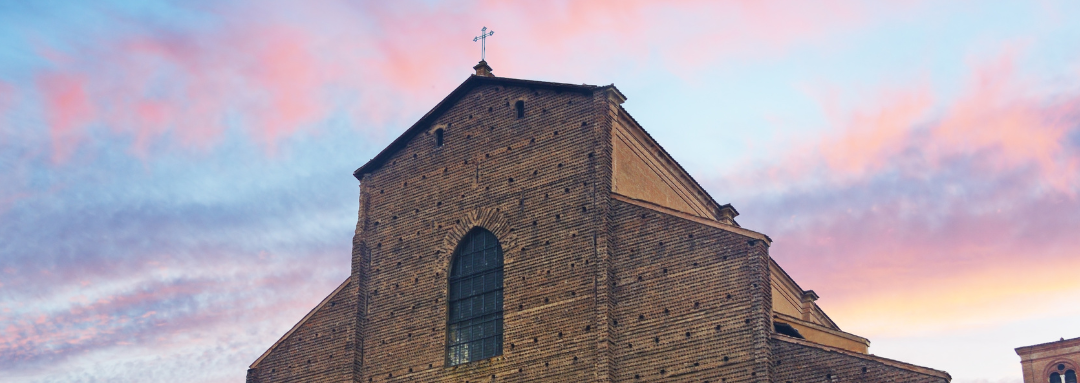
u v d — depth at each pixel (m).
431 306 47.22
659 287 42.31
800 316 59.62
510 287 45.38
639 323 42.19
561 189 45.78
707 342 40.41
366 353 48.22
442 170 49.88
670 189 51.19
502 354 44.47
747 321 39.84
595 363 41.81
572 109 47.09
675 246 42.56
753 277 40.34
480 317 45.97
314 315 50.34
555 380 42.56
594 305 42.81
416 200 50.06
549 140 47.12
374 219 51.09
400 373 46.78
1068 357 42.22
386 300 48.78
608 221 44.19
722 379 39.59
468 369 45.00
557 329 43.38
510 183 47.44
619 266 43.53
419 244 48.94
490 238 47.28
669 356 41.03
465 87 50.75
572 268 44.03
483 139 49.25
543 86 48.28
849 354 38.06
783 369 39.09
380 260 49.94
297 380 49.38
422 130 51.47
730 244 41.34
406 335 47.38
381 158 52.03
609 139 45.94
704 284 41.34
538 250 45.31
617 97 47.06
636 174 47.91
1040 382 42.66
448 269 47.53
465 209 48.25
